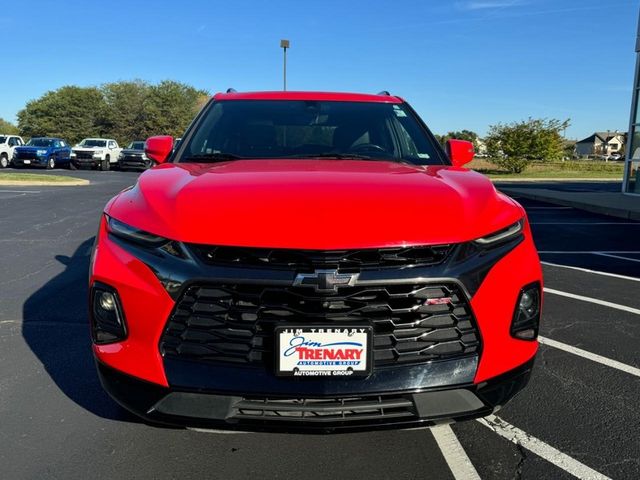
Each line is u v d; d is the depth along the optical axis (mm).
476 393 2061
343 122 3496
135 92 63656
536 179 29609
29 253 6949
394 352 2008
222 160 3090
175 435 2625
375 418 1984
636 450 2508
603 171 40031
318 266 1954
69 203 12539
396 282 1968
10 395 3043
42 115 64500
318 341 1951
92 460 2414
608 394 3086
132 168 30000
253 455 2457
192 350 2012
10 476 2285
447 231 2051
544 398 3031
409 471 2340
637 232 9914
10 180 18156
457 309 2053
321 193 2186
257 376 1975
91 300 2182
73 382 3215
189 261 2002
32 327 4168
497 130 37844
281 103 3672
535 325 2264
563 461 2418
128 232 2160
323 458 2432
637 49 16312
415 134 3488
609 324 4340
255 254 1973
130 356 2062
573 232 9898
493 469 2359
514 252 2219
